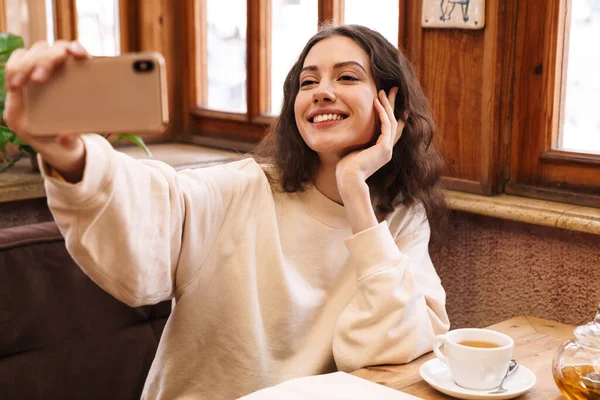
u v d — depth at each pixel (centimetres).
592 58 167
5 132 208
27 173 216
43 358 148
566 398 108
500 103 177
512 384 111
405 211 150
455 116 183
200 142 264
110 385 158
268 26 236
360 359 126
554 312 168
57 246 153
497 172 180
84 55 70
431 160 155
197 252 121
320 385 107
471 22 173
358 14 208
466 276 184
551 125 174
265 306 131
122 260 100
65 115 70
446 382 112
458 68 180
